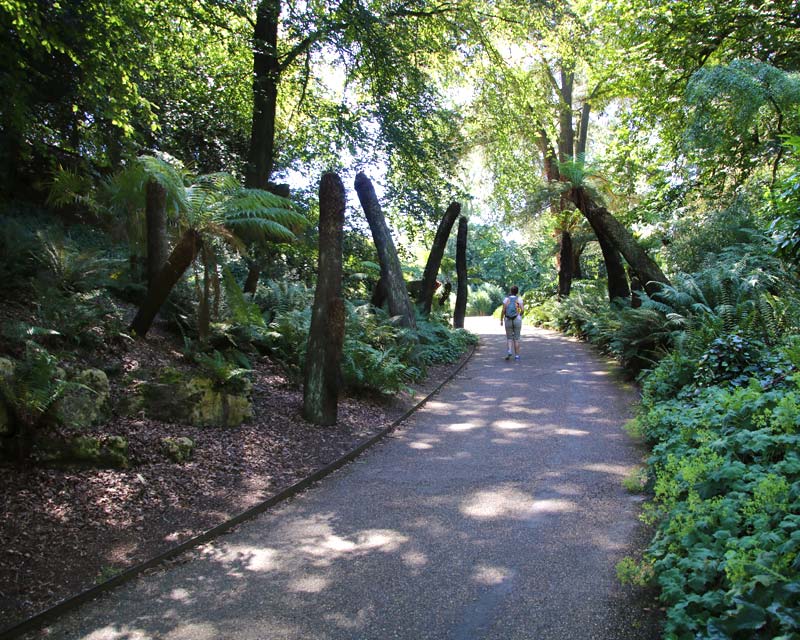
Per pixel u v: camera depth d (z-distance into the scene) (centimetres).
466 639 304
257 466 582
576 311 1922
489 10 1672
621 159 1834
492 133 2067
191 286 856
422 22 1614
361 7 1324
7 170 1001
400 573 379
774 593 249
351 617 329
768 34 1404
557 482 548
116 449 509
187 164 1484
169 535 429
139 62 1009
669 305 1074
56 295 644
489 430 771
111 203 938
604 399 923
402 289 1262
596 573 367
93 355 645
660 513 401
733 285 996
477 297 3922
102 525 430
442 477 582
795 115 1182
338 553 411
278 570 387
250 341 886
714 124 1288
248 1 1288
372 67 1476
